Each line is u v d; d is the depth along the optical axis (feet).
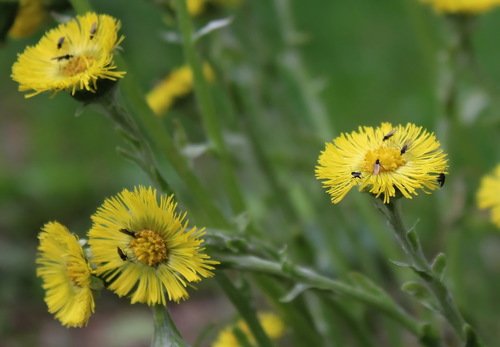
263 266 1.59
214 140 1.79
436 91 2.13
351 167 1.50
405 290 1.57
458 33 2.03
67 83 1.54
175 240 1.49
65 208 3.13
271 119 2.17
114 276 1.50
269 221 2.11
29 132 3.57
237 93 1.97
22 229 3.06
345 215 2.15
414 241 1.52
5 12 1.73
